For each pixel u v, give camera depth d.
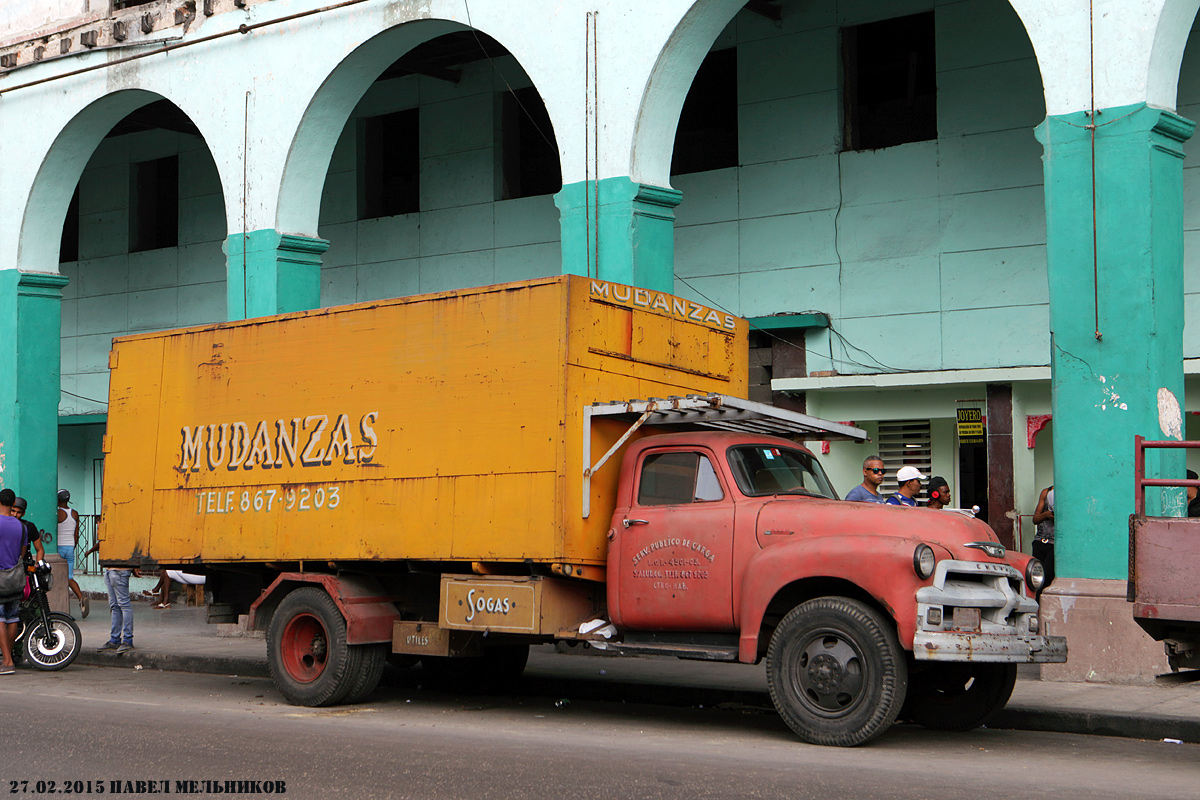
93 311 22.92
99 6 17.59
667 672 11.56
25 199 17.88
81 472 23.20
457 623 9.34
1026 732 8.94
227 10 15.95
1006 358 14.22
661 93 12.89
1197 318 13.21
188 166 21.75
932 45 15.02
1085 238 10.56
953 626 7.79
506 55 17.98
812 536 8.18
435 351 9.66
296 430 10.45
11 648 12.66
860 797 6.28
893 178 15.05
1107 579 10.38
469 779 6.75
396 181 19.41
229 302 15.67
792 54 15.77
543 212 17.72
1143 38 10.34
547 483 8.91
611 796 6.30
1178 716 8.70
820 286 15.48
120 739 8.13
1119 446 10.33
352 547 9.93
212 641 14.70
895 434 15.31
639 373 9.55
